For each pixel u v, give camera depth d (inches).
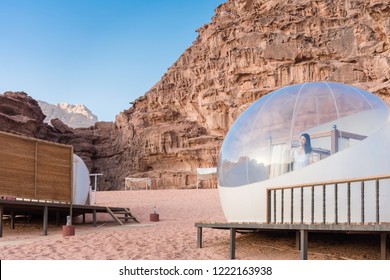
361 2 2412.6
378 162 460.4
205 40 2834.6
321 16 2434.8
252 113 552.1
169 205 1124.5
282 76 2251.5
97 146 2842.0
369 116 501.4
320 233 524.7
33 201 740.0
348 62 2154.3
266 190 487.5
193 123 2583.7
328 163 464.4
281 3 2632.9
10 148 708.7
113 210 887.1
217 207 1061.8
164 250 534.3
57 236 711.7
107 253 521.7
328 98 514.0
